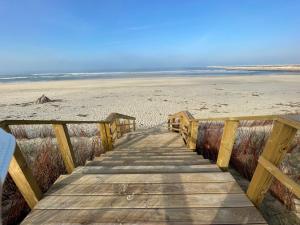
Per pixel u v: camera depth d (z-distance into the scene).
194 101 14.45
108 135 4.43
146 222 1.47
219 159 2.44
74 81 34.47
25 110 11.99
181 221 1.47
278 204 2.27
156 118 10.09
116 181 1.99
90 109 12.23
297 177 2.82
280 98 14.77
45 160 2.97
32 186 1.71
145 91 20.14
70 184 1.96
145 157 3.36
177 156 3.46
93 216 1.54
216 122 7.54
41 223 1.48
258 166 1.61
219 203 1.64
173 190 1.82
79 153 3.92
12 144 1.06
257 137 4.27
